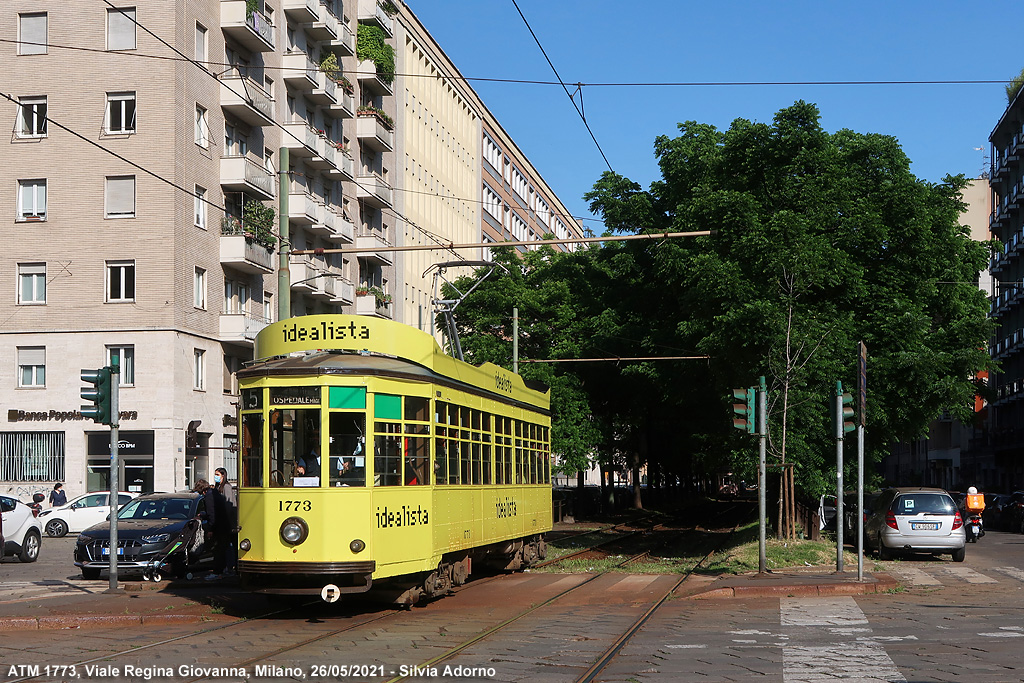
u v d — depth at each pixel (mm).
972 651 11453
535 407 23281
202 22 42031
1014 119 75250
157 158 39906
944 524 25438
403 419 15172
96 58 40500
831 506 33094
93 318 40156
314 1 49750
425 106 71125
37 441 40219
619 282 40625
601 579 20188
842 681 9773
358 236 57062
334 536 14242
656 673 10250
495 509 19484
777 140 27094
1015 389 73875
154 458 39406
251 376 14836
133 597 16359
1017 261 77000
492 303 49469
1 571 23578
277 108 48344
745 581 18141
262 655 11336
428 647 11867
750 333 24500
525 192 102562
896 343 26672
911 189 27656
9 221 40906
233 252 43156
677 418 45344
